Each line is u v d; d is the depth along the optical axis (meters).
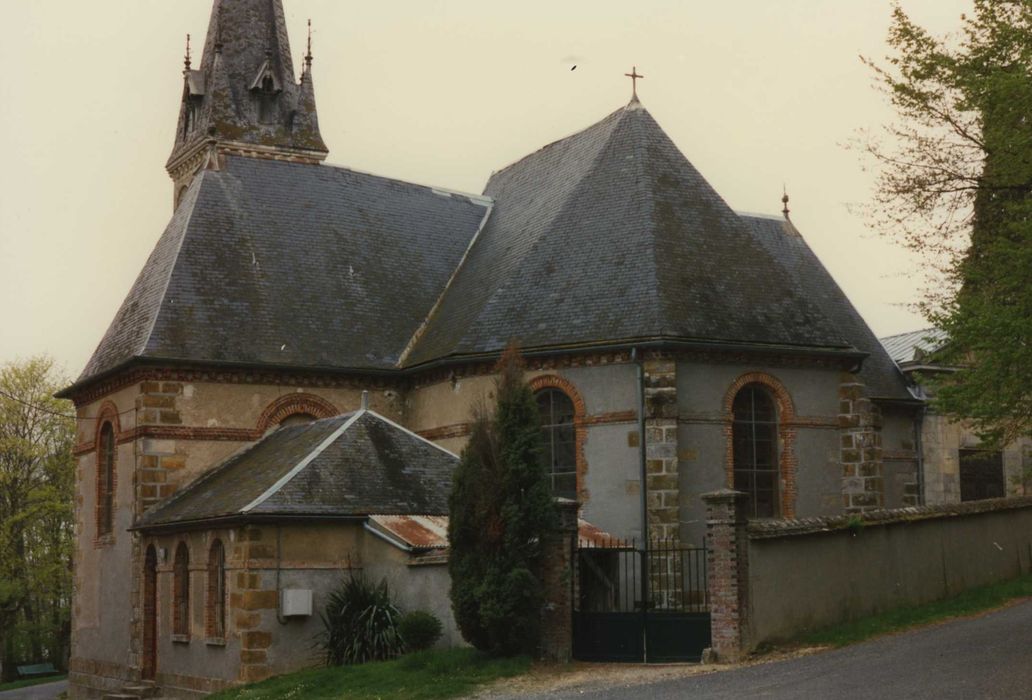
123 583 32.12
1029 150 22.30
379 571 26.02
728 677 18.81
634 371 29.00
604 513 28.89
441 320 35.03
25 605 60.78
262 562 25.45
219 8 51.00
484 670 21.38
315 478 26.72
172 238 35.50
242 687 24.17
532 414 22.50
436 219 38.84
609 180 33.06
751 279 31.33
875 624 22.61
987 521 28.47
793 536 22.03
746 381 29.91
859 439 30.80
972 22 23.66
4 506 57.28
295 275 35.12
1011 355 22.08
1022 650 18.73
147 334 32.00
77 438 36.56
